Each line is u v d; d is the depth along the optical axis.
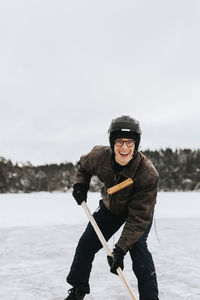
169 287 3.10
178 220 8.68
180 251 4.70
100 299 2.80
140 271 2.30
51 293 2.95
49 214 10.06
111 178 2.36
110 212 2.50
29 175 47.91
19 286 3.14
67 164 48.34
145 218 2.29
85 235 2.53
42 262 4.11
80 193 2.57
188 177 49.97
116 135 2.20
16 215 9.71
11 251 4.74
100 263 4.09
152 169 2.29
